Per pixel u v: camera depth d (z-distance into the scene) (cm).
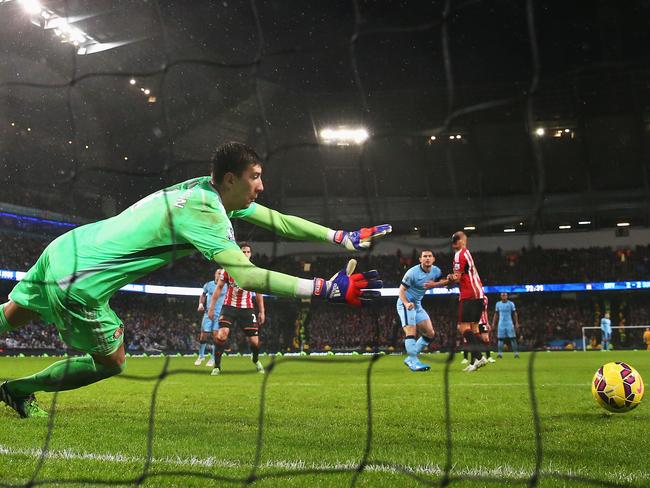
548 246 3647
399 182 3706
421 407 545
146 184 3434
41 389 444
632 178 3450
